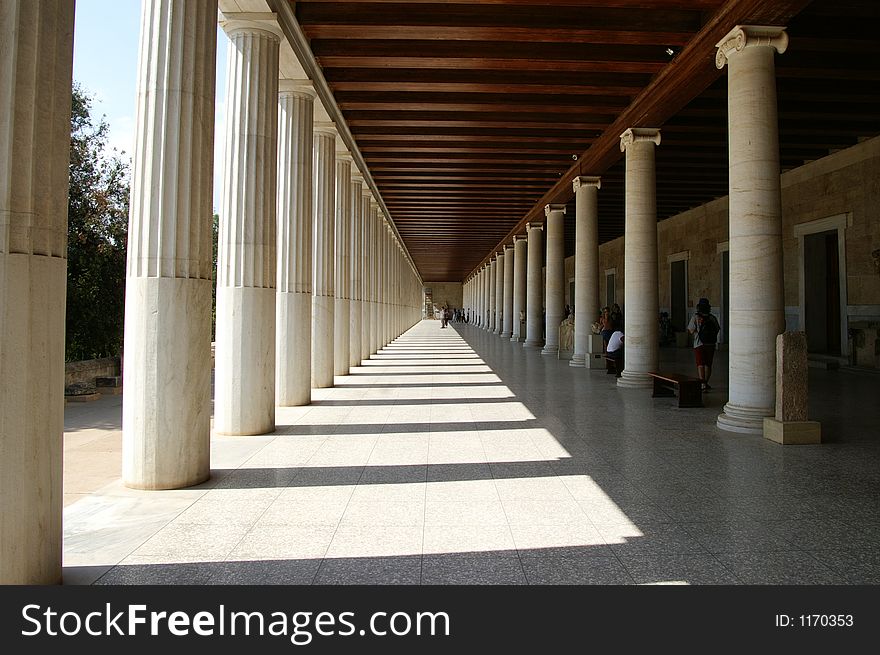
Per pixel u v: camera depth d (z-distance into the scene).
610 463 7.40
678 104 13.11
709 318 13.71
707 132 16.27
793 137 17.64
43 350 4.05
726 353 24.33
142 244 6.56
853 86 13.34
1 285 3.79
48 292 4.08
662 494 6.16
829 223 19.00
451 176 22.88
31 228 3.94
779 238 9.34
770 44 9.37
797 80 13.25
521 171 21.69
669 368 18.92
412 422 10.18
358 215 20.58
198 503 5.96
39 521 4.03
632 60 12.23
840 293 18.56
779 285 9.30
